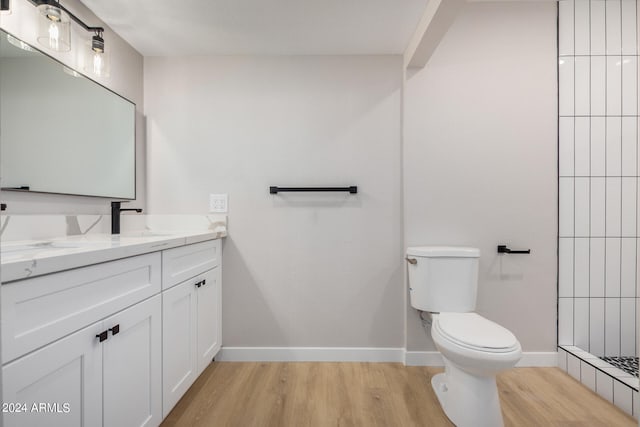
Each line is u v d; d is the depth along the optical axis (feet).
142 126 6.70
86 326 3.01
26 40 4.14
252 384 5.80
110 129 5.67
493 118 6.52
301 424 4.69
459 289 5.84
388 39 6.20
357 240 6.75
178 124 6.77
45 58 4.37
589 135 6.52
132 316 3.68
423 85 6.55
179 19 5.51
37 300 2.51
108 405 3.29
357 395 5.45
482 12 6.54
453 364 4.81
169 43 6.30
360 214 6.75
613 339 6.51
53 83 4.50
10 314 2.30
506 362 4.12
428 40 5.57
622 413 4.95
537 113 6.53
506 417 4.86
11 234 3.99
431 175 6.55
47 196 4.52
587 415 4.91
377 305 6.75
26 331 2.42
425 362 6.54
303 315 6.77
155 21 5.56
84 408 2.97
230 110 6.77
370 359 6.70
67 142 4.75
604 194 6.52
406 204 6.57
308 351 6.72
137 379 3.80
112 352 3.36
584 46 6.52
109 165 5.64
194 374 5.33
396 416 4.89
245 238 6.77
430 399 5.35
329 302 6.77
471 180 6.55
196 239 5.31
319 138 6.75
